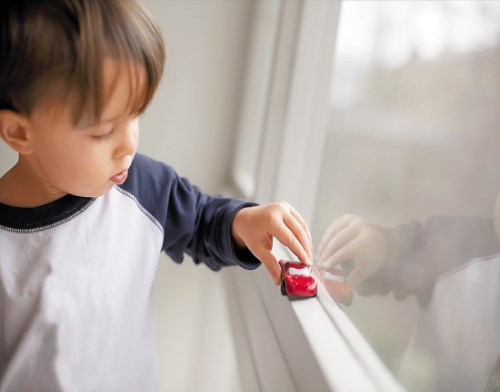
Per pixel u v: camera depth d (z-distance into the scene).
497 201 0.44
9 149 1.19
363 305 0.62
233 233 0.71
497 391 0.42
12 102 0.52
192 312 1.35
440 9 0.56
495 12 0.46
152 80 0.54
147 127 1.33
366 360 0.52
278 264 0.65
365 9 0.79
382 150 0.66
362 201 0.68
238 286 0.96
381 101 0.68
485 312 0.45
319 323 0.58
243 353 0.80
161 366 1.36
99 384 0.67
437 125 0.54
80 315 0.64
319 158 0.92
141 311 0.71
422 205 0.55
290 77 0.95
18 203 0.64
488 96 0.46
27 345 0.62
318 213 0.86
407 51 0.63
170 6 1.27
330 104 0.90
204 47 1.30
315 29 0.93
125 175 0.60
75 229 0.65
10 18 0.50
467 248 0.47
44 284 0.62
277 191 0.97
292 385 0.55
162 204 0.75
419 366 0.51
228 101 1.34
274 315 0.68
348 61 0.84
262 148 0.99
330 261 0.73
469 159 0.48
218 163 1.37
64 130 0.52
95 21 0.49
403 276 0.56
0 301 0.62
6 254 0.62
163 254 1.34
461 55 0.51
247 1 1.29
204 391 1.16
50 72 0.49
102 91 0.50
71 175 0.55
